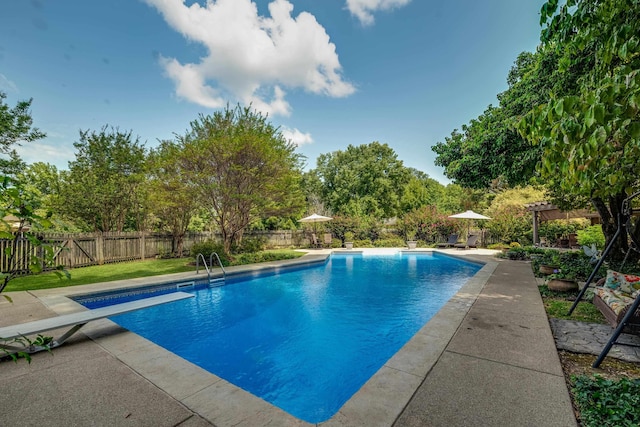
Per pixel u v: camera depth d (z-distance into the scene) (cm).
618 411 242
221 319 654
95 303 727
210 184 1261
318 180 3466
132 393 283
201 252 1198
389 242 2288
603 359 356
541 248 1509
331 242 2256
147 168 1393
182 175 1233
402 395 270
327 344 523
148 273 1025
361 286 981
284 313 696
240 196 1254
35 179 1742
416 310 716
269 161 1280
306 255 1664
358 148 3506
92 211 1379
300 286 981
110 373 322
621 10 289
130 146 1570
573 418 236
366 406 254
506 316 508
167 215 1521
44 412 253
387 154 3297
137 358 360
